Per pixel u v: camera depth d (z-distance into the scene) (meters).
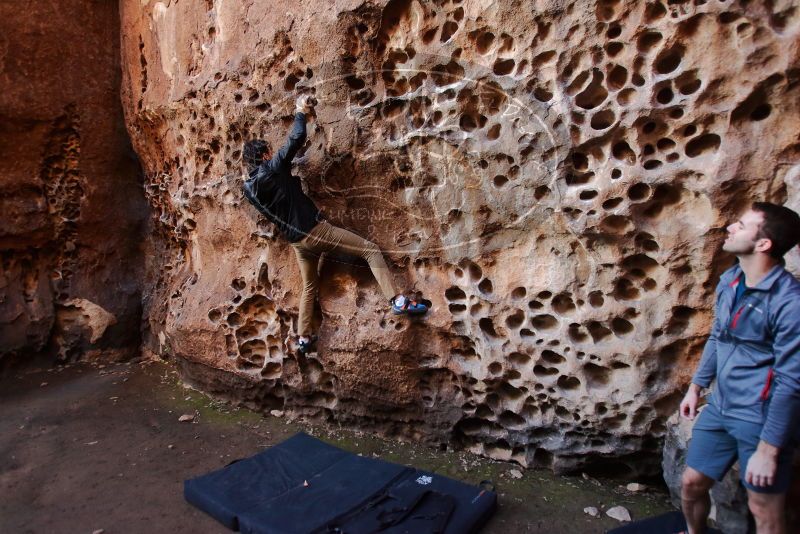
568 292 2.59
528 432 2.88
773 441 1.51
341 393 3.34
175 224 4.51
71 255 4.87
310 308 3.18
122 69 4.82
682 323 2.45
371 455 3.12
